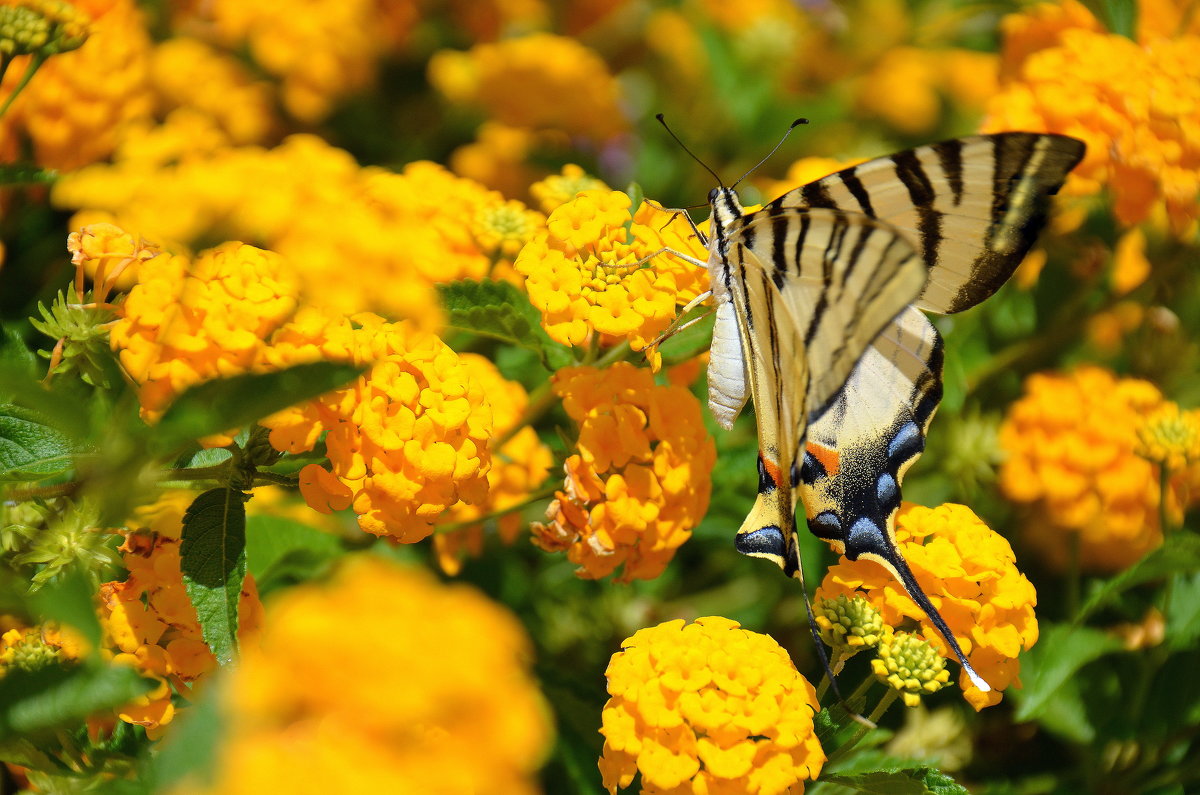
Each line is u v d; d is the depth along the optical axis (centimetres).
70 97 60
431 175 61
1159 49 61
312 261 59
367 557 60
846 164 62
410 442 56
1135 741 60
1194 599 60
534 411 59
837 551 58
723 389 58
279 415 55
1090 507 61
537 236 58
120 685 52
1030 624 57
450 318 58
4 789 57
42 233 61
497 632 59
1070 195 61
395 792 54
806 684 56
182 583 56
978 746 60
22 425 55
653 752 56
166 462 55
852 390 58
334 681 55
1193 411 61
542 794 58
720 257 58
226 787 52
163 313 55
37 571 56
